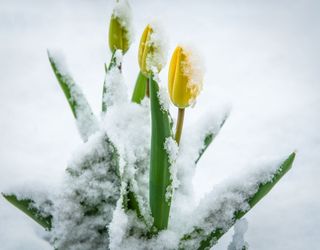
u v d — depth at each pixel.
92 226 0.45
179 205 0.48
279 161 0.42
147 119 0.48
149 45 0.43
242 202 0.43
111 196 0.46
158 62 0.44
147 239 0.44
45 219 0.46
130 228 0.43
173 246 0.43
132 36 0.49
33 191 0.46
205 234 0.44
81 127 0.52
